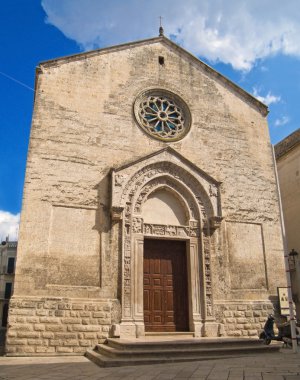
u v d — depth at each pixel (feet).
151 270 61.72
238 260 65.87
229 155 72.38
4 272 186.09
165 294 61.31
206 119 73.20
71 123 63.16
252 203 70.69
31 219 55.88
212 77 77.00
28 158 58.70
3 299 179.73
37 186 57.77
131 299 56.90
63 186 59.26
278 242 70.23
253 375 30.35
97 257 57.57
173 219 65.16
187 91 74.02
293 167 93.50
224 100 76.18
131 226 60.39
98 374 34.60
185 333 57.88
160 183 65.57
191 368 35.55
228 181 70.44
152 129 68.80
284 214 95.14
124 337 54.13
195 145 70.44
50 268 54.85
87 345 52.85
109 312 55.26
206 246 64.18
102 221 59.47
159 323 59.41
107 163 63.10
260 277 66.49
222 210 67.97
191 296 61.11
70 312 53.62
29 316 51.78
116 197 60.39
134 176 63.36
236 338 53.98
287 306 63.52
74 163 61.11
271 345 49.75
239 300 63.41
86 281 55.98
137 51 72.79
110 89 67.87
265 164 74.84
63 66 66.08
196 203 65.82
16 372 36.78
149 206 64.44
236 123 75.31
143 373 33.99
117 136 65.31
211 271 62.90
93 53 68.95
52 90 63.93
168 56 75.15
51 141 60.90
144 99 70.69
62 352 51.60
